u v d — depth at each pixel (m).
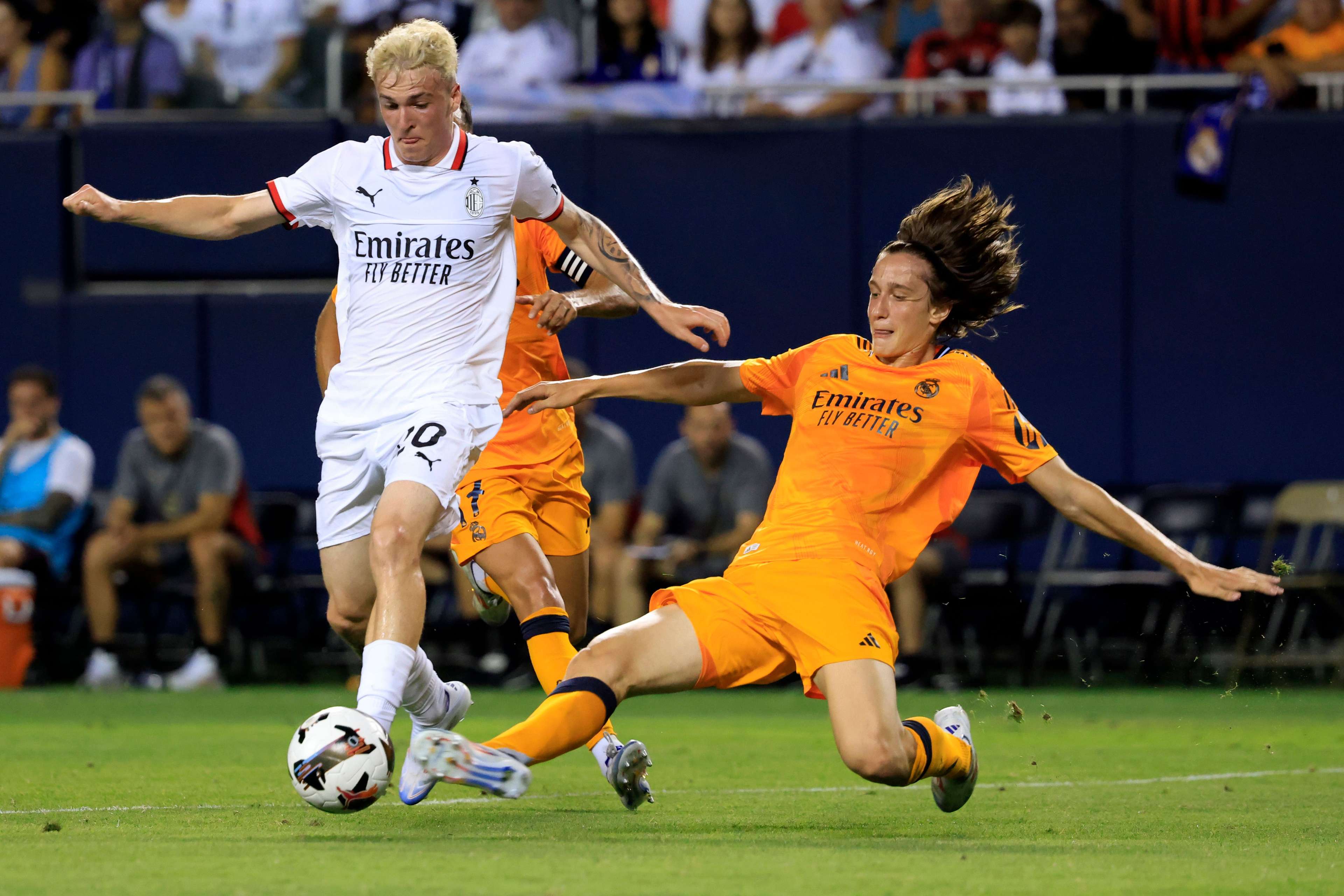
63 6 49.22
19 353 46.50
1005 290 15.63
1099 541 43.34
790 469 15.30
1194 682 41.41
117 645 42.16
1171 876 11.47
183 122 46.19
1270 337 43.78
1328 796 18.67
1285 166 43.69
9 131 46.50
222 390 46.25
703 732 29.12
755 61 47.53
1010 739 27.73
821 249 45.31
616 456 38.25
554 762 23.36
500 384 16.23
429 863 11.66
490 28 47.75
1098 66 45.91
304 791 13.27
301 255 46.69
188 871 11.23
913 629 38.47
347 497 16.06
